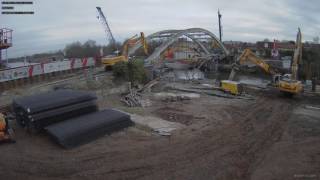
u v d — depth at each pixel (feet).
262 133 89.51
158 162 66.33
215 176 61.52
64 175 59.77
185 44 263.70
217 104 124.16
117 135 80.07
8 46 133.08
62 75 155.53
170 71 211.82
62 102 80.89
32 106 77.20
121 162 65.62
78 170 61.72
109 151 70.69
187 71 219.82
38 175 59.41
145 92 141.38
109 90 133.08
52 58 256.93
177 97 130.72
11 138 73.67
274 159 71.00
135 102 116.16
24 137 76.74
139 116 98.73
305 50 260.01
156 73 184.44
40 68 142.10
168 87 159.84
